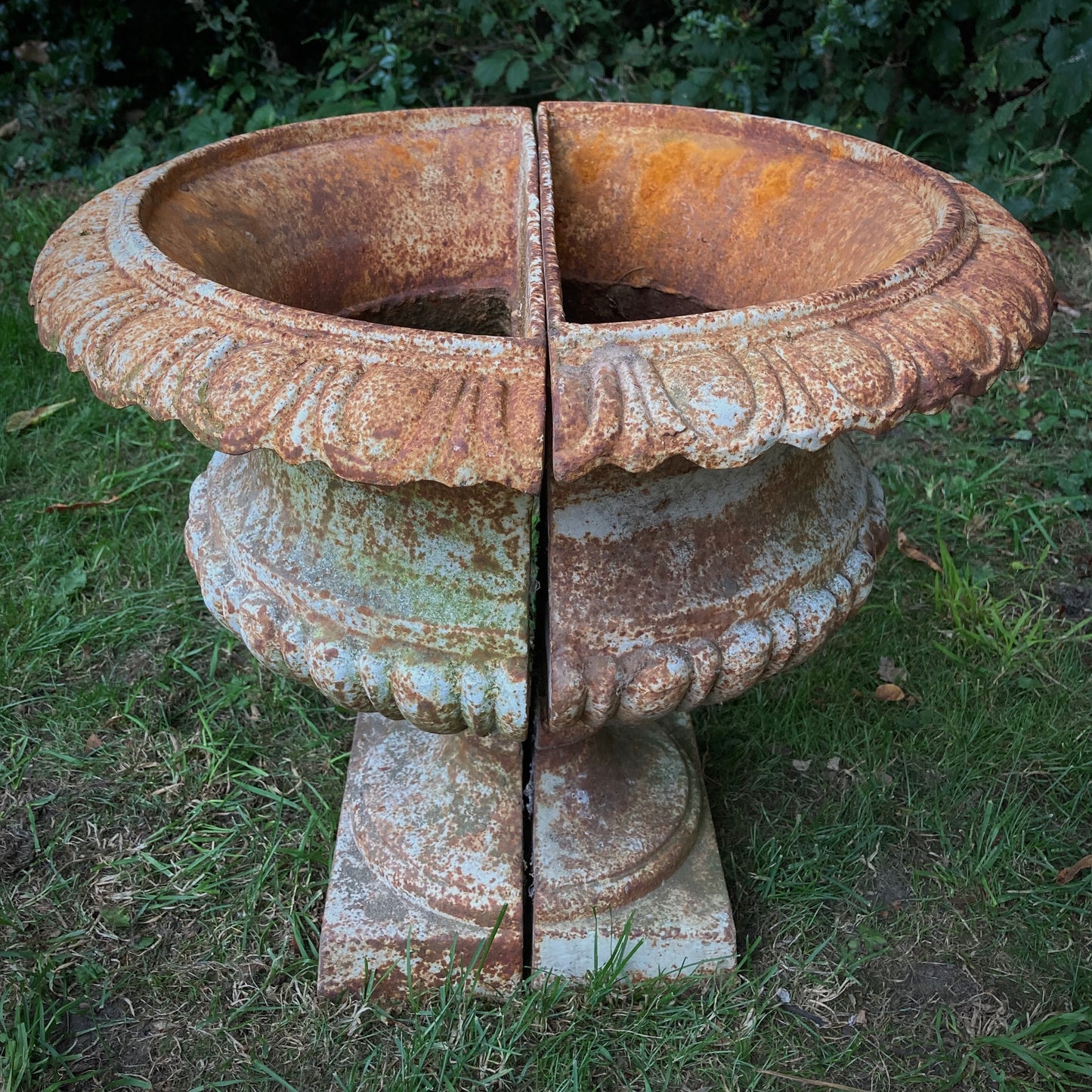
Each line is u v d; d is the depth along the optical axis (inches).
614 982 69.8
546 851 72.2
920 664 96.8
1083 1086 66.1
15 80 186.5
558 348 48.1
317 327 49.1
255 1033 69.0
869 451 123.6
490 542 56.2
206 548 66.8
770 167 76.2
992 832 81.0
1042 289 58.0
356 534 58.2
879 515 70.0
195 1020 69.7
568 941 70.4
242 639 64.6
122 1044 68.4
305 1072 67.0
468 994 70.7
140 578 106.1
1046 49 149.9
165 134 185.2
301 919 75.9
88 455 122.1
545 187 67.1
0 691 92.8
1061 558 109.7
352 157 77.0
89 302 53.9
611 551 56.7
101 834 81.8
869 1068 67.5
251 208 70.7
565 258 82.9
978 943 74.9
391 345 48.1
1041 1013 70.6
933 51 158.2
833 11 150.2
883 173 70.5
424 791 76.2
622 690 58.1
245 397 47.4
